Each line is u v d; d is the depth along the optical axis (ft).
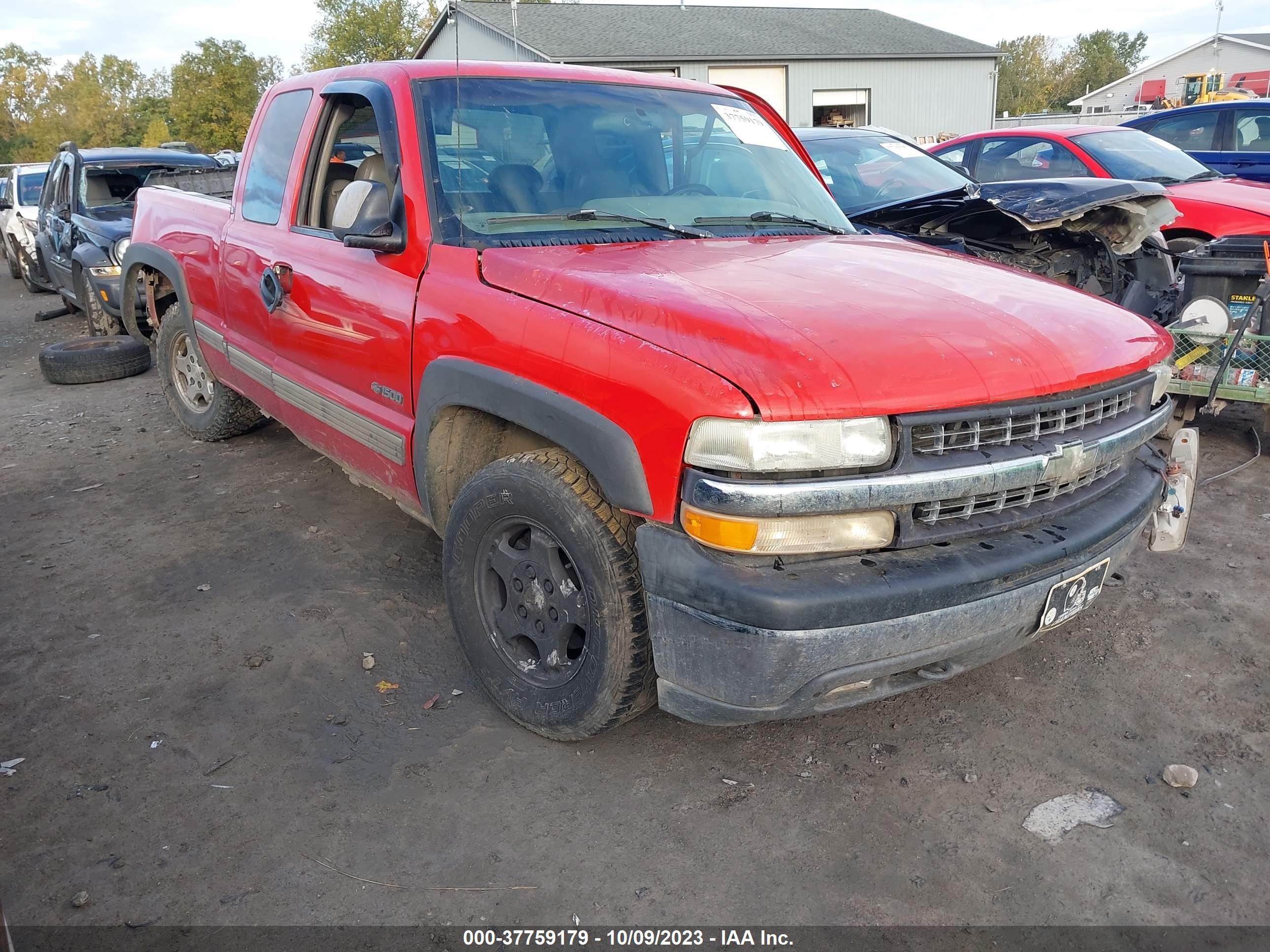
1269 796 8.27
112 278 26.27
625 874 7.48
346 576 12.75
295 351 12.25
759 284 8.20
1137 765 8.73
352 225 9.64
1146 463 9.26
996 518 7.47
